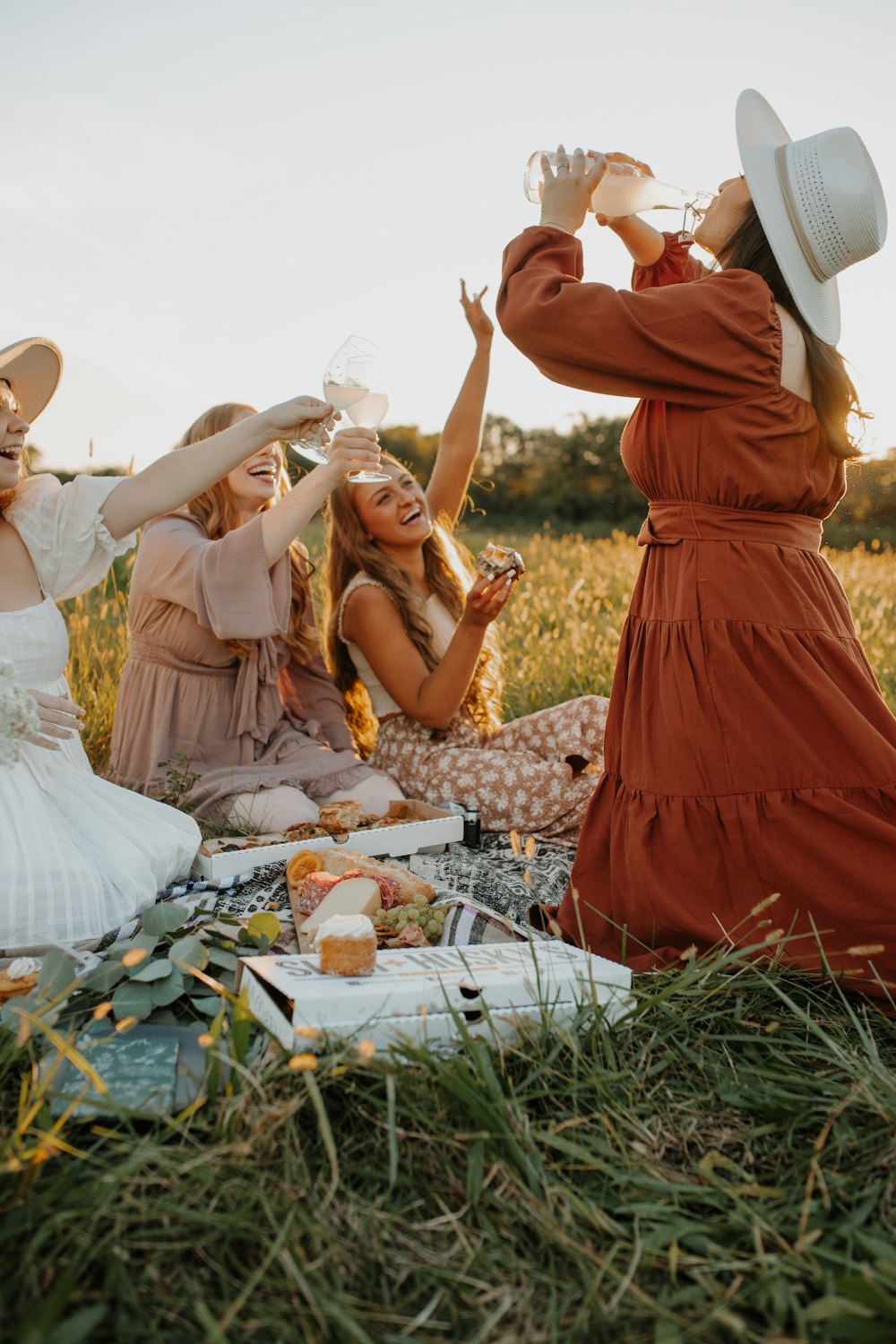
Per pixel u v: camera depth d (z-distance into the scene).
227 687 3.46
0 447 2.52
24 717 2.36
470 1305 1.35
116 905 2.45
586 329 2.31
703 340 2.29
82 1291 1.30
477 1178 1.54
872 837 2.29
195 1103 1.60
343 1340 1.27
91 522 2.66
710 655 2.39
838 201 2.31
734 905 2.36
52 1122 1.60
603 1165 1.61
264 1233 1.41
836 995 2.23
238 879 2.79
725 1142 1.75
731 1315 1.30
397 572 3.69
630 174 2.71
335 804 3.14
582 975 2.03
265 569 3.13
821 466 2.49
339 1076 1.70
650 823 2.43
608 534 20.84
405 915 2.44
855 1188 1.61
